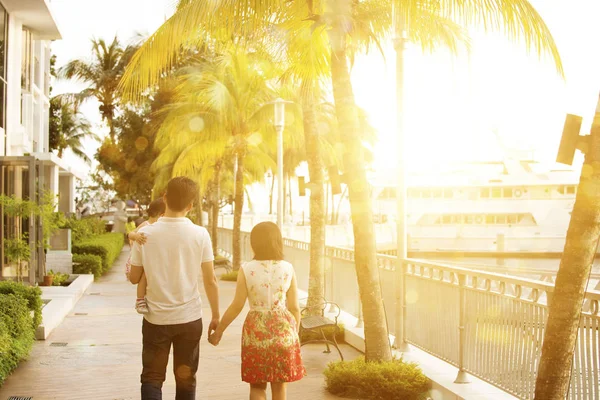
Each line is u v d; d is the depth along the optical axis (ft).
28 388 23.43
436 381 21.90
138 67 25.58
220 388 23.47
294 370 15.56
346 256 36.88
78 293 51.16
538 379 14.98
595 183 14.25
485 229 178.29
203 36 25.93
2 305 26.03
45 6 61.57
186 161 81.15
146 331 15.42
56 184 80.23
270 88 74.74
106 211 200.85
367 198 22.53
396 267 27.76
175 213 15.67
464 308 21.95
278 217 60.64
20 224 53.21
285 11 25.53
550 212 177.27
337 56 22.49
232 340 33.04
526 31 21.18
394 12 23.70
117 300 50.83
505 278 19.31
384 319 22.90
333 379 22.20
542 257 173.47
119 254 110.11
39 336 32.86
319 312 34.88
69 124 185.47
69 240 68.44
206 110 76.13
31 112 71.10
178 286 15.38
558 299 14.66
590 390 15.55
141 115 134.41
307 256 49.24
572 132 14.51
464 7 21.76
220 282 67.15
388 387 21.13
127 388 23.47
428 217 180.55
